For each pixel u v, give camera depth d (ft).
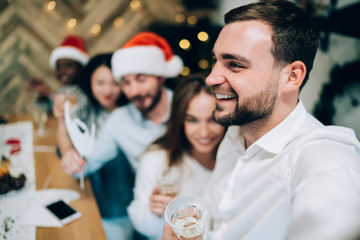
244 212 2.57
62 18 8.54
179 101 3.85
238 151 2.92
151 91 5.44
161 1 8.93
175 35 8.36
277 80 2.05
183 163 4.23
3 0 8.02
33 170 4.29
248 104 2.09
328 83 3.75
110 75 5.98
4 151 4.75
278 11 1.99
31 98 8.70
